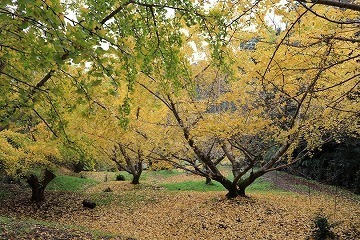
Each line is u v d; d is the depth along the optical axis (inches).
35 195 618.8
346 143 648.4
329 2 125.0
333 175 770.2
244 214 473.4
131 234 428.1
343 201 574.6
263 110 362.9
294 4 148.3
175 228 450.3
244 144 495.2
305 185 782.5
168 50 151.5
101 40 108.3
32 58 121.7
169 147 424.2
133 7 136.1
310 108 329.1
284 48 196.7
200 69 381.7
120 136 365.1
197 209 521.7
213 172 533.0
